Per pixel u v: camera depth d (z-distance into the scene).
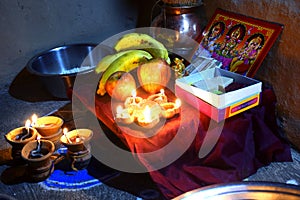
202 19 1.60
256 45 1.25
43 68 1.73
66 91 1.57
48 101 1.66
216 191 0.85
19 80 1.86
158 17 1.51
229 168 1.04
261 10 1.25
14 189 1.11
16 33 1.73
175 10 1.39
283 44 1.18
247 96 1.05
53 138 1.25
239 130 1.05
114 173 1.16
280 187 0.84
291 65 1.17
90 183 1.12
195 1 1.41
